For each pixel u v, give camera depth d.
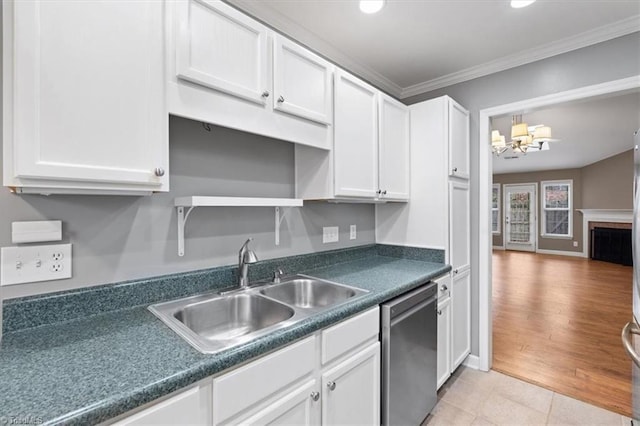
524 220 8.92
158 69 1.04
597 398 2.10
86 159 0.89
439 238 2.28
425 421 1.89
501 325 3.36
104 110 0.93
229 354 0.90
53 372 0.79
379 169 2.06
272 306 1.40
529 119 3.94
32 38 0.81
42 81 0.82
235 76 1.26
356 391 1.38
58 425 0.61
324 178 1.78
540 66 2.23
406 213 2.45
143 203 1.32
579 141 5.18
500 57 2.32
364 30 1.98
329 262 2.18
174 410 0.79
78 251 1.16
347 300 1.40
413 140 2.41
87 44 0.90
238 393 0.92
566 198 8.18
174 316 1.23
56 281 1.11
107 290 1.21
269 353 1.02
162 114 1.05
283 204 1.53
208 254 1.54
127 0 0.98
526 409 2.00
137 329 1.06
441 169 2.26
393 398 1.56
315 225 2.11
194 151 1.48
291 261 1.92
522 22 1.90
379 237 2.61
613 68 1.95
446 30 1.98
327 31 1.99
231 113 1.26
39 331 1.04
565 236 8.19
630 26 1.88
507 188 9.19
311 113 1.58
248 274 1.68
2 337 0.99
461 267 2.40
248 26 1.31
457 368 2.48
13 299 1.03
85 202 1.17
